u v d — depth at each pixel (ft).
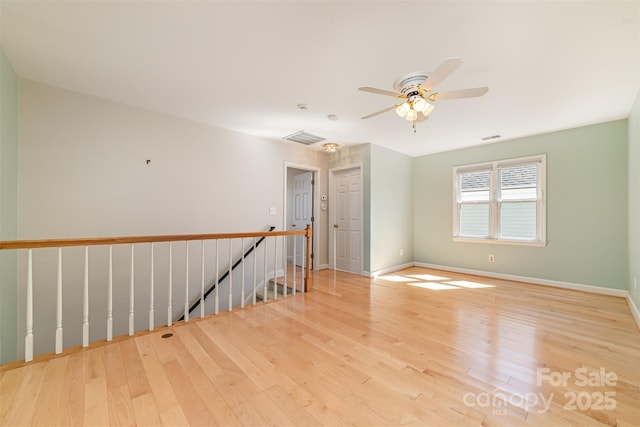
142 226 10.60
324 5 5.40
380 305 10.66
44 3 5.33
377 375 5.96
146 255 10.72
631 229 10.66
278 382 5.68
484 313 9.77
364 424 4.55
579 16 5.57
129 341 7.47
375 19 5.77
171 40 6.56
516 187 14.55
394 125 12.46
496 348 7.20
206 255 12.51
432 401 5.13
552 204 13.35
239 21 5.89
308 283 12.55
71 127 9.15
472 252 16.20
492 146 15.40
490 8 5.40
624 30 5.96
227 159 13.15
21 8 5.45
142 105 10.39
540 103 9.92
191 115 11.37
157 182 11.00
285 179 15.65
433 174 18.10
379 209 16.30
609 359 6.64
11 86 7.61
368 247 15.76
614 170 11.80
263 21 5.88
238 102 10.06
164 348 7.10
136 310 10.45
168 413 4.76
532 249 14.01
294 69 7.80
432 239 18.08
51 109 8.79
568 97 9.41
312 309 10.19
